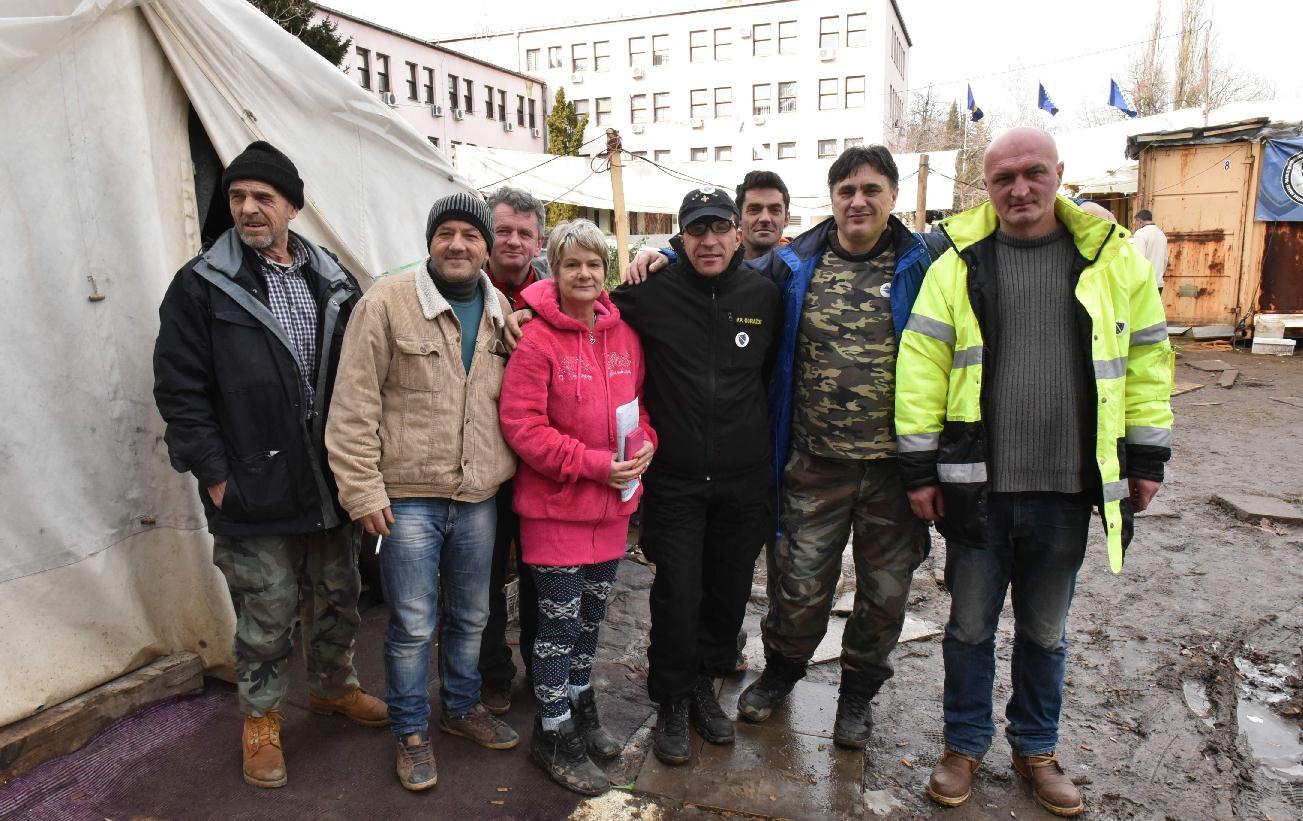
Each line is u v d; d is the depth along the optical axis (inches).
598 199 561.0
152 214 116.1
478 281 106.7
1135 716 123.1
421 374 98.8
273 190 98.6
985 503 95.3
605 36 1696.6
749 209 145.6
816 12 1560.0
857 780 106.0
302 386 102.2
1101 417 91.7
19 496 102.5
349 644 116.0
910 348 98.7
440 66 1295.5
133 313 114.4
